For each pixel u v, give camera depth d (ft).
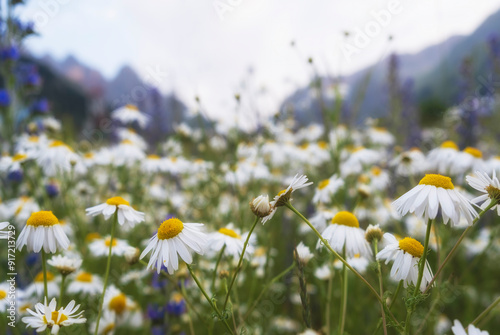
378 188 1.95
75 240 1.66
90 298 1.25
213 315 0.77
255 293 1.56
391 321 0.73
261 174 1.94
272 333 1.57
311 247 1.46
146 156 2.29
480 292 1.76
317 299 1.62
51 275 1.28
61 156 1.59
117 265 1.63
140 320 1.34
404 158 1.74
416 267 0.74
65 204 1.67
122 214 0.90
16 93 2.06
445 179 0.71
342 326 0.92
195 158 2.50
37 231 0.79
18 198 1.78
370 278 1.39
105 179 2.44
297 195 2.25
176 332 1.35
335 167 1.88
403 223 1.95
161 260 0.74
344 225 0.91
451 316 1.61
